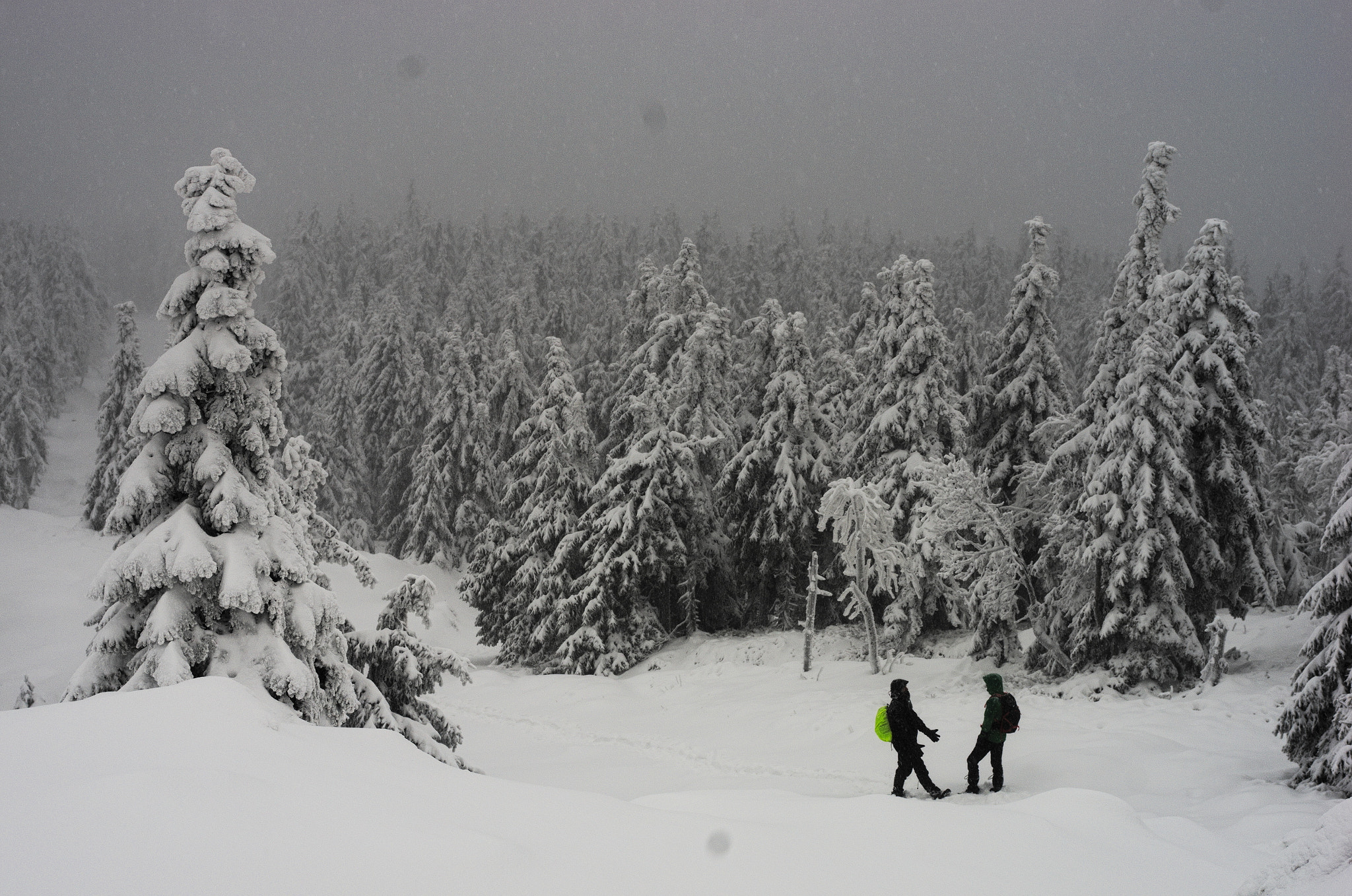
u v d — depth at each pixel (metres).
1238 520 20.72
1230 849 6.23
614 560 29.66
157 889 3.75
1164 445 18.94
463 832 4.47
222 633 11.04
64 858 3.98
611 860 4.53
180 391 11.12
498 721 23.70
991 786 12.13
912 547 25.02
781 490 30.08
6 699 25.56
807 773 15.34
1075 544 21.64
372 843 4.30
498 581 34.69
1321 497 27.27
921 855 5.15
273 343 11.84
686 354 33.62
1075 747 13.88
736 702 22.58
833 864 4.82
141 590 10.67
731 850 4.82
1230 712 15.63
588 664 29.39
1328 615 11.59
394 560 44.00
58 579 36.41
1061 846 5.49
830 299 79.19
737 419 37.38
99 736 5.82
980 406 29.48
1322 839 3.69
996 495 26.62
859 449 30.34
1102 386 22.59
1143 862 5.51
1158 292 20.62
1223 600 21.28
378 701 12.69
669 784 15.59
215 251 11.61
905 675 22.88
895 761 15.19
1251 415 20.22
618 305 62.50
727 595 33.47
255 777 5.11
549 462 33.22
